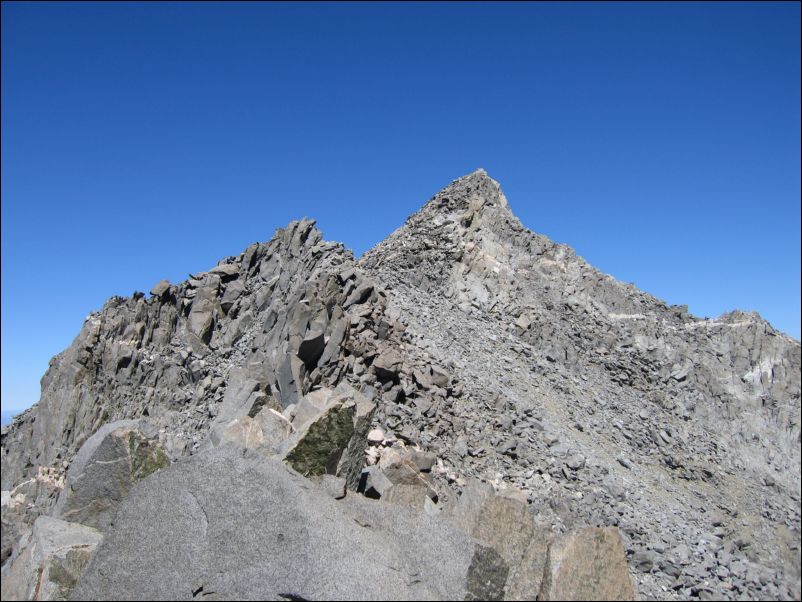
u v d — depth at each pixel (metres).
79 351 34.78
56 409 33.31
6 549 25.02
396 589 17.38
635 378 48.69
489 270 52.72
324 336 30.78
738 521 34.25
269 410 25.33
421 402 31.44
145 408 33.62
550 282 55.41
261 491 19.59
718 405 48.62
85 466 23.70
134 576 18.84
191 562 18.69
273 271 44.38
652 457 38.59
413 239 56.69
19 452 33.78
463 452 29.36
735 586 25.28
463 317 46.75
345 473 23.36
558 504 27.17
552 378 42.94
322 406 25.58
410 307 43.66
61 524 22.81
